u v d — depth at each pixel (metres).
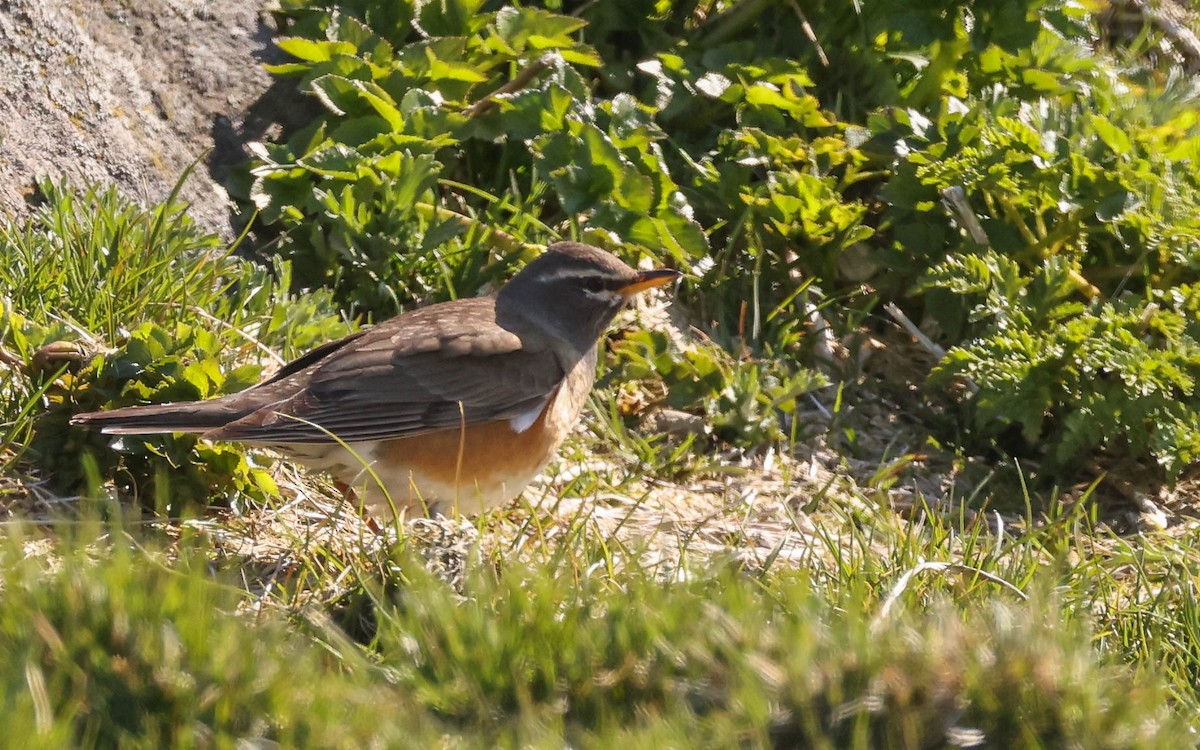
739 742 6.21
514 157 12.90
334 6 13.08
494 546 8.57
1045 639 6.72
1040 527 10.50
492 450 9.55
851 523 9.47
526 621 6.93
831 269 12.74
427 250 11.79
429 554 8.34
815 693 6.39
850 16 13.70
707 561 8.72
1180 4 16.09
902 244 12.60
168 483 9.17
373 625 7.84
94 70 11.95
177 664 6.12
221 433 8.59
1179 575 9.43
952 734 6.30
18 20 11.66
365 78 12.51
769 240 12.82
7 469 9.11
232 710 6.03
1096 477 11.56
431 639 6.89
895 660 6.53
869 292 12.93
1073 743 6.33
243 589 8.26
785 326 12.48
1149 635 8.39
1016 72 13.34
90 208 11.08
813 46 13.70
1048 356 11.12
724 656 6.67
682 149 13.14
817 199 12.45
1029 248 12.14
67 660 6.08
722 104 13.33
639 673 6.66
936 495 11.25
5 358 9.48
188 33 12.63
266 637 6.52
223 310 10.87
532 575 7.72
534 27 13.15
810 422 11.95
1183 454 10.73
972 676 6.45
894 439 11.81
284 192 12.12
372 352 9.35
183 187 11.98
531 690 6.62
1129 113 12.61
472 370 9.49
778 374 11.98
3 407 9.33
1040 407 11.12
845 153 12.74
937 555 9.17
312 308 11.11
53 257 10.42
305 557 8.43
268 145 12.22
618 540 8.91
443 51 12.77
